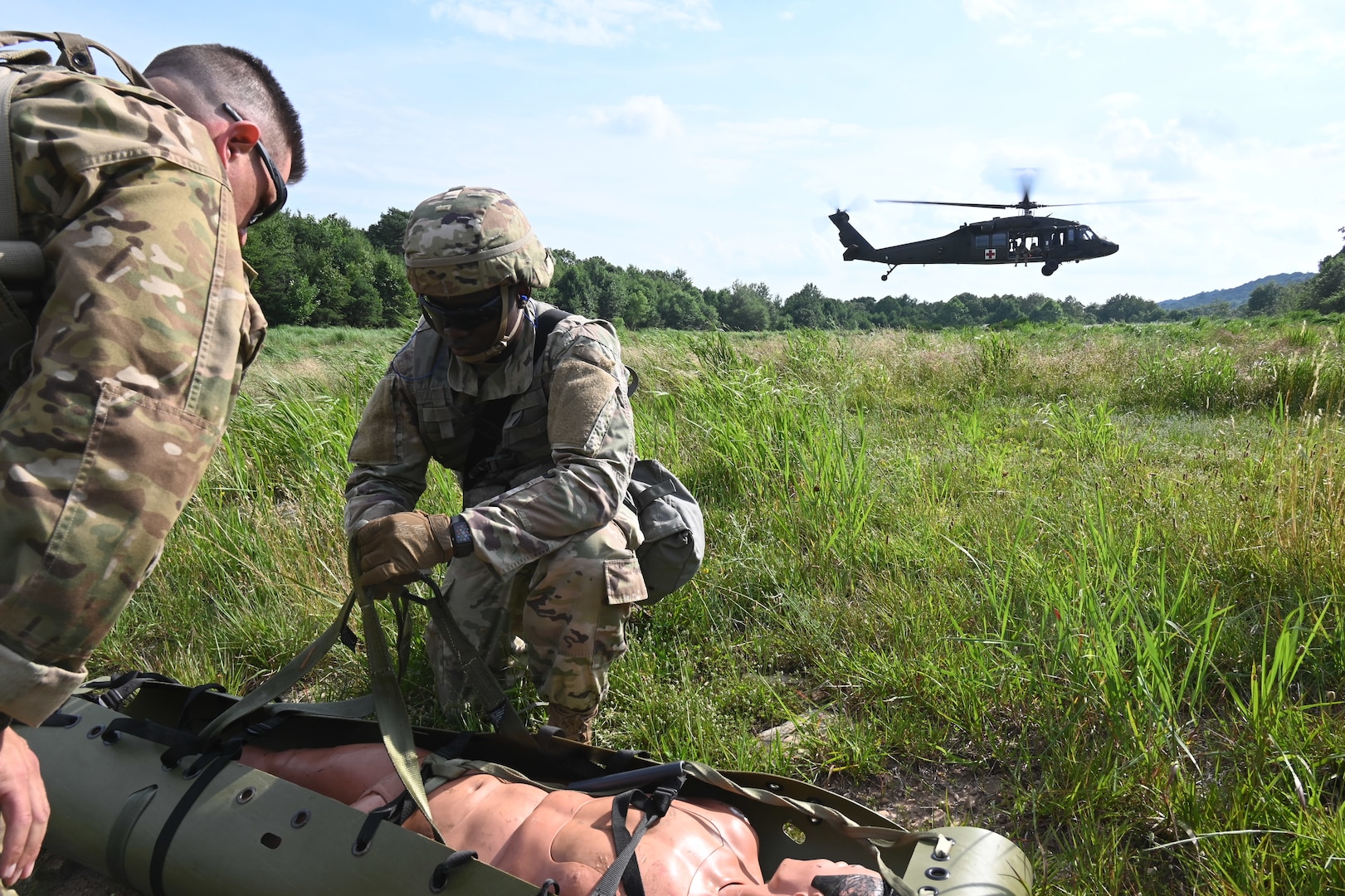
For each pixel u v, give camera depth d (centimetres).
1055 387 884
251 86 148
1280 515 334
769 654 314
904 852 175
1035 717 252
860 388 878
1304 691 262
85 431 109
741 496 461
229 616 344
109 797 192
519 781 189
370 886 160
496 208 228
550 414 243
